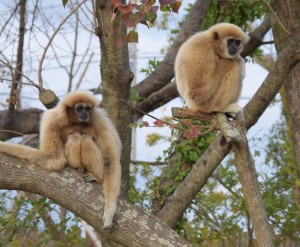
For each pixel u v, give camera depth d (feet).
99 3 36.63
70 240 46.34
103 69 38.34
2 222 43.91
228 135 30.35
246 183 31.35
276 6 45.52
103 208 30.63
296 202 50.01
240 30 35.91
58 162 31.09
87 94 33.96
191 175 41.22
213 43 35.09
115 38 30.30
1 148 30.58
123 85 38.60
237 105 34.17
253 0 56.59
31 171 30.55
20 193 51.96
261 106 38.65
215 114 33.42
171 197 42.06
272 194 49.47
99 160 32.40
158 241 30.50
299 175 46.57
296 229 48.16
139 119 55.52
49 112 33.30
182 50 35.58
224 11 57.57
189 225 51.26
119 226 30.58
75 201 30.55
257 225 31.63
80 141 32.22
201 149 47.44
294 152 48.08
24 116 51.31
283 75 37.99
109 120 34.65
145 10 27.50
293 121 46.06
